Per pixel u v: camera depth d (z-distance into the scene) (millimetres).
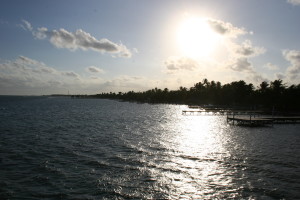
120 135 41750
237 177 20578
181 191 17734
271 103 102938
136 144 33688
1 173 20984
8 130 46125
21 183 18812
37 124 56875
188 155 27734
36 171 21500
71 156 26562
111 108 139250
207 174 21281
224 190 17953
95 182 19094
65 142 34594
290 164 24297
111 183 18922
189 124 60438
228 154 28406
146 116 85188
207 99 149625
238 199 16547
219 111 94688
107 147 31422
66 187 18109
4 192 17172
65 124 57719
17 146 31516
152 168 22703
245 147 32375
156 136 41062
